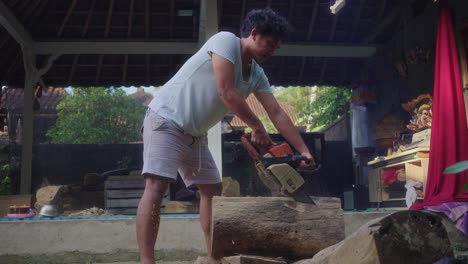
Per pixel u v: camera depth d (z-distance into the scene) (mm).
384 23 7891
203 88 2496
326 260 2080
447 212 3936
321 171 9727
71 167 10594
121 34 8477
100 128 15586
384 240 1818
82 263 3826
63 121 15516
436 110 4527
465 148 4410
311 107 12578
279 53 8602
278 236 2430
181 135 2516
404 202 6406
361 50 8688
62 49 8312
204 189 2789
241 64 2477
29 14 7562
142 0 7977
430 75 6520
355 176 9695
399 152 5805
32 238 3812
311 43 8617
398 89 7703
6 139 13180
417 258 1831
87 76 9586
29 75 7965
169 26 8391
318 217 2479
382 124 6750
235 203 2451
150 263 2369
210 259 2494
